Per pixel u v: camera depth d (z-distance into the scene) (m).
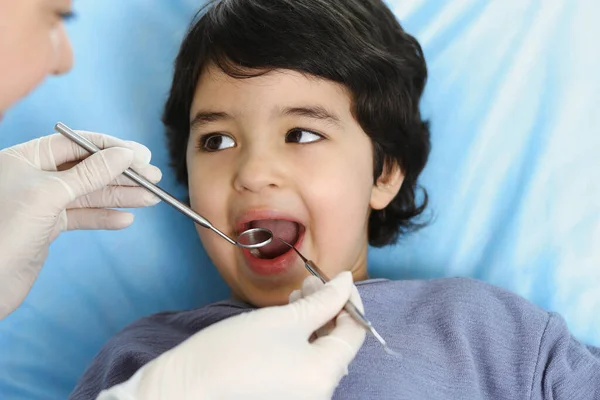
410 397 0.97
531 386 1.01
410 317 1.07
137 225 1.40
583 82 1.30
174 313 1.27
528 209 1.31
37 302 1.38
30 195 0.94
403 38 1.27
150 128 1.40
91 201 1.06
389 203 1.27
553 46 1.31
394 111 1.16
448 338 1.04
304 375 0.80
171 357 0.81
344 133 1.07
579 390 1.02
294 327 0.82
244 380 0.79
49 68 0.69
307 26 1.06
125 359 1.13
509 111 1.33
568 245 1.30
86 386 1.17
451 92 1.35
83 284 1.40
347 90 1.08
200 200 1.10
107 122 1.40
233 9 1.09
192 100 1.15
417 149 1.27
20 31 0.61
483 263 1.34
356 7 1.15
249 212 1.05
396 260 1.37
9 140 1.39
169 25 1.39
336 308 0.84
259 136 1.05
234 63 1.05
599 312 1.28
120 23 1.39
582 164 1.30
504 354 1.04
